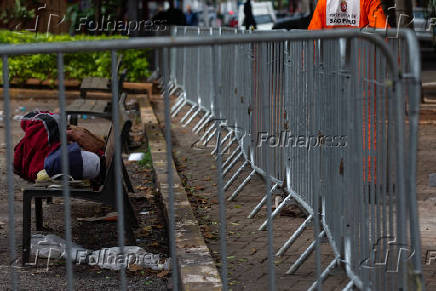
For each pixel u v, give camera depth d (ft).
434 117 58.23
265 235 27.25
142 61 74.23
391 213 17.21
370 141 18.39
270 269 18.47
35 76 73.72
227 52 43.50
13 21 82.79
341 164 20.92
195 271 22.04
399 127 15.35
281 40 16.52
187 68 63.10
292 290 21.58
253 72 34.63
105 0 88.89
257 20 134.92
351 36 16.80
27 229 24.49
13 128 53.36
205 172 38.55
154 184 37.22
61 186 25.18
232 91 41.57
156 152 42.55
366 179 18.35
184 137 49.32
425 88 80.38
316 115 24.36
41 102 68.85
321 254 24.73
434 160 40.91
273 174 32.12
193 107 57.72
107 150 26.50
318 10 32.86
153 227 29.01
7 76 17.20
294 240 24.86
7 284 22.65
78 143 27.55
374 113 18.25
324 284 21.53
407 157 15.37
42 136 27.04
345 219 20.61
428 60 121.60
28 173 27.12
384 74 17.11
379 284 18.04
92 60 73.87
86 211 31.58
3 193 34.88
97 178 26.48
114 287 22.45
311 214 25.04
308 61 25.18
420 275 15.19
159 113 62.85
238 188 32.81
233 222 29.14
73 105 45.68
